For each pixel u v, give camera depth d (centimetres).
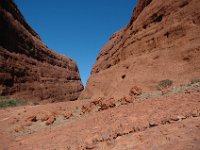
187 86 1461
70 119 1611
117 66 3522
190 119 771
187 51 2214
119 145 752
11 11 4938
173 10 2650
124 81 2802
